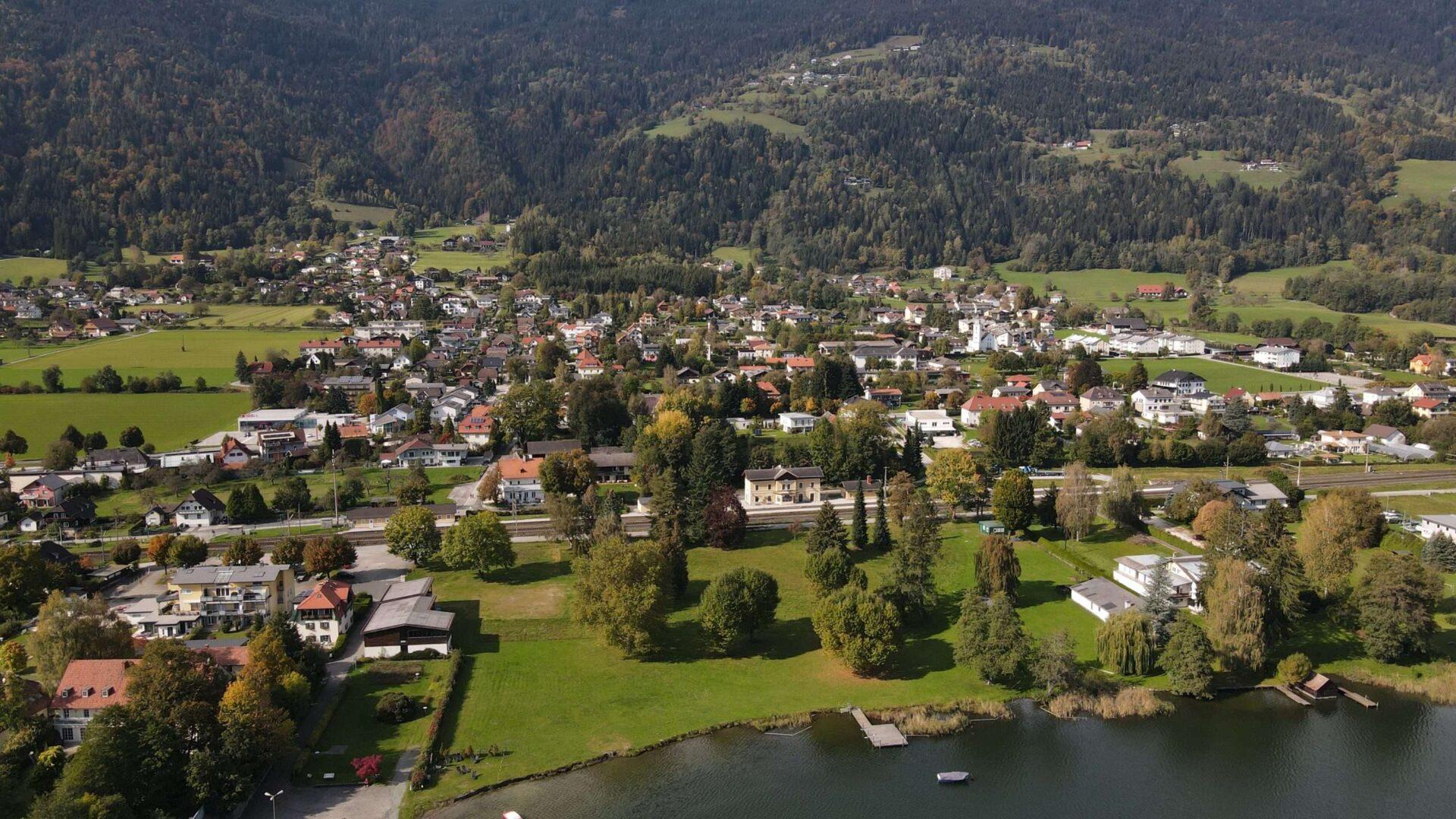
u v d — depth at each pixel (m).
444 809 99.62
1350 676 129.75
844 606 127.44
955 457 194.50
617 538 146.75
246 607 139.62
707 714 119.06
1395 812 103.81
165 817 90.75
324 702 118.69
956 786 106.94
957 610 148.88
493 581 159.62
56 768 99.62
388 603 143.00
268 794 100.88
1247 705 123.19
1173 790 106.88
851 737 115.50
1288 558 136.62
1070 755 112.94
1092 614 145.88
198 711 99.44
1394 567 133.75
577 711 119.31
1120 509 181.88
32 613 145.88
